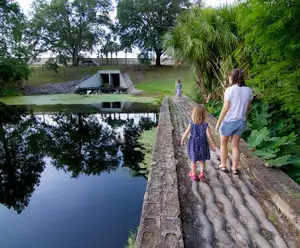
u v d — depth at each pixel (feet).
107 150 23.52
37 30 94.43
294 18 8.10
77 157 21.89
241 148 11.44
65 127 34.40
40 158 21.99
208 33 23.47
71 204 13.01
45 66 91.25
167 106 30.30
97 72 95.04
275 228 6.18
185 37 24.82
